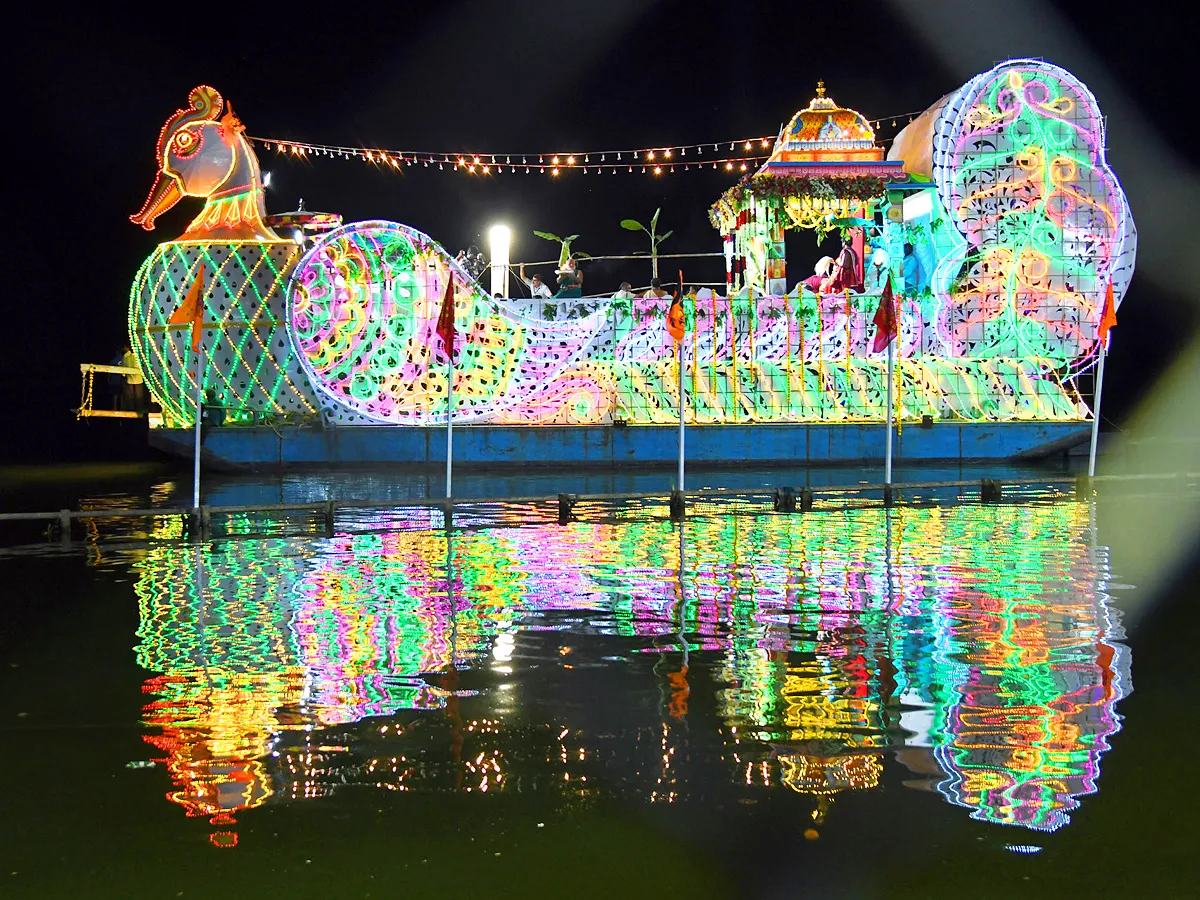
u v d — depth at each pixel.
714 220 40.56
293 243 34.84
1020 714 9.63
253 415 35.19
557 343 35.75
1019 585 15.24
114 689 10.62
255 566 17.64
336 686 10.66
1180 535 20.09
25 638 12.66
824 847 7.27
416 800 8.03
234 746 9.07
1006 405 36.47
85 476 36.62
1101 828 7.48
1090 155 36.09
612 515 23.98
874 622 13.07
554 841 7.40
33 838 7.50
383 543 20.16
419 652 11.91
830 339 36.25
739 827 7.56
